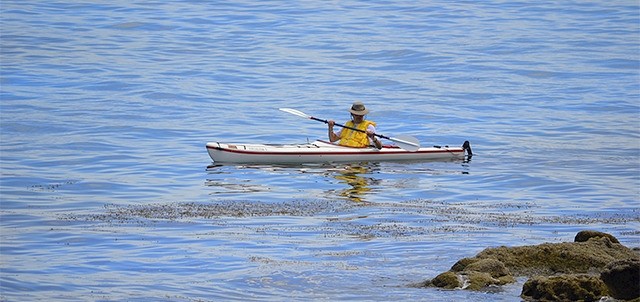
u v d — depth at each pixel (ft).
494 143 263.90
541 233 163.73
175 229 165.99
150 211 180.55
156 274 140.67
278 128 286.87
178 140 264.52
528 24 475.31
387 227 167.63
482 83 353.72
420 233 163.12
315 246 154.51
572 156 245.65
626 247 144.25
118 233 163.43
